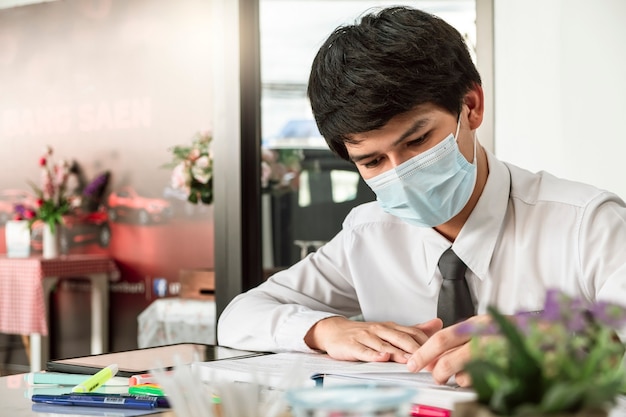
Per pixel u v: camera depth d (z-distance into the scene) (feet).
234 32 9.22
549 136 7.86
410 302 4.46
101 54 16.93
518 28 7.97
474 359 1.76
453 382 2.98
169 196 16.26
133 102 16.60
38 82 17.56
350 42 3.59
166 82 16.26
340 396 1.73
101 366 3.53
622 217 4.00
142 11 16.49
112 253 16.80
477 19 8.16
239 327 4.26
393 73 3.50
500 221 4.14
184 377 2.18
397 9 3.76
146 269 16.51
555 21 7.76
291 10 13.46
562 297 1.78
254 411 2.10
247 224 9.37
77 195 17.15
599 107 7.59
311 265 4.73
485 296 4.17
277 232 13.56
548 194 4.19
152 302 16.43
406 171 3.77
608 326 1.75
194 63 15.99
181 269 16.15
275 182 13.61
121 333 16.72
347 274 4.70
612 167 7.54
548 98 7.84
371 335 3.68
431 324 3.81
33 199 17.54
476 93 3.95
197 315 14.46
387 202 4.04
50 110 17.46
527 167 7.99
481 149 4.22
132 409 2.88
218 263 9.46
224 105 9.34
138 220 16.56
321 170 13.57
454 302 4.14
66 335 17.20
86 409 2.89
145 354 3.92
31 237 17.53
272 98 13.64
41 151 17.52
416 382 2.96
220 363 3.50
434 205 3.93
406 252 4.49
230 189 9.34
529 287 4.08
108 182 16.89
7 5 17.83
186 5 16.06
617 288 3.59
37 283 15.40
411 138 3.66
